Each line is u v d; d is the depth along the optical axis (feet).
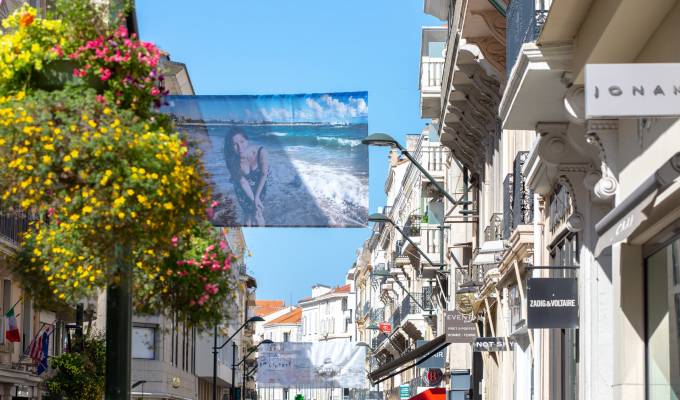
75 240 33.88
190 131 47.60
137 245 33.22
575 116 49.88
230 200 47.98
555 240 71.46
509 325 98.43
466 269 132.05
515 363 96.78
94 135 31.19
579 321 61.93
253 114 48.11
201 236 37.19
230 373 329.31
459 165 139.64
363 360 301.63
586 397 60.29
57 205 32.55
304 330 589.73
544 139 60.59
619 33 43.32
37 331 134.00
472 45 95.50
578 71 48.16
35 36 33.06
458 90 110.42
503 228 93.09
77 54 32.89
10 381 120.06
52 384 116.88
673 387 43.42
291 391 558.97
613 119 49.80
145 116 33.68
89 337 128.26
